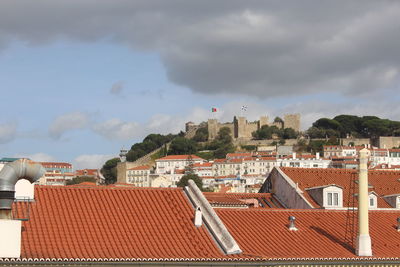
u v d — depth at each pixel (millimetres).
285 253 67938
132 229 65000
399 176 99188
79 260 58375
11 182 58812
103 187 69875
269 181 94625
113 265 59375
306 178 92625
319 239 72688
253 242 69062
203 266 61938
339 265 68438
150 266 60406
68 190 68000
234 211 74500
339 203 86688
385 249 73750
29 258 57031
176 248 63719
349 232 75375
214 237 66188
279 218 75312
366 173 72812
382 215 81625
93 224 64438
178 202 70125
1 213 58156
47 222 63094
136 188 70875
